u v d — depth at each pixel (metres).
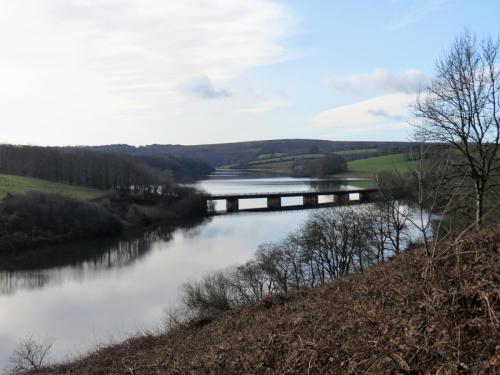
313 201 102.31
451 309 5.84
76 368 14.76
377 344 6.21
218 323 15.17
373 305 8.31
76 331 33.03
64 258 58.28
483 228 11.32
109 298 40.94
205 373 8.61
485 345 5.21
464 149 17.70
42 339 31.42
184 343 13.46
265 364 7.60
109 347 17.17
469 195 17.27
